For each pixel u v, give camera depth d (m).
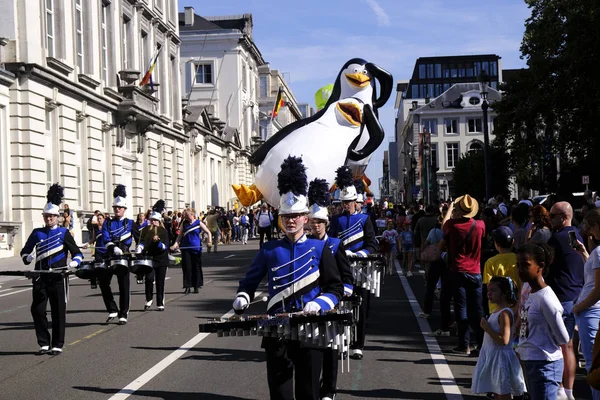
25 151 30.66
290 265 6.25
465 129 108.81
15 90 30.36
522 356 6.06
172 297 17.67
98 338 12.19
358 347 10.07
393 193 136.38
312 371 5.94
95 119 37.75
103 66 40.62
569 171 33.53
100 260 13.37
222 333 5.83
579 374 9.09
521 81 40.03
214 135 63.69
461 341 10.41
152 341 11.77
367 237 10.10
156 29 49.56
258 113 91.81
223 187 68.38
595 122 35.72
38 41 31.20
